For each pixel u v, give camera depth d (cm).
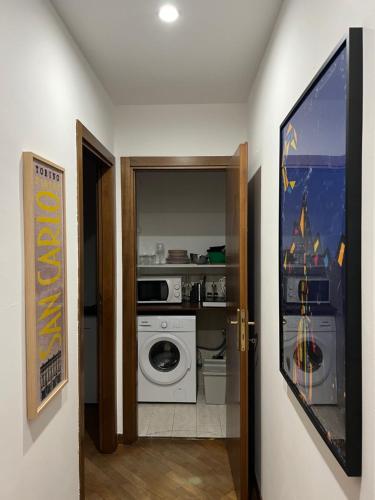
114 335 276
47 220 144
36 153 138
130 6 160
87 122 209
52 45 155
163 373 355
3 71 114
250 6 162
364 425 84
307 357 120
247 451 210
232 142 284
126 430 285
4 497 113
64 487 165
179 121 285
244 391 211
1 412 112
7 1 117
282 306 154
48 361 145
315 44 116
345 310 87
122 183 283
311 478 121
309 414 117
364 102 83
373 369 80
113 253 273
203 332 416
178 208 420
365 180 82
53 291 150
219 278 412
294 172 134
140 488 231
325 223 102
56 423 156
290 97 147
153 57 209
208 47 198
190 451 274
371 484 80
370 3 80
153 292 379
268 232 192
